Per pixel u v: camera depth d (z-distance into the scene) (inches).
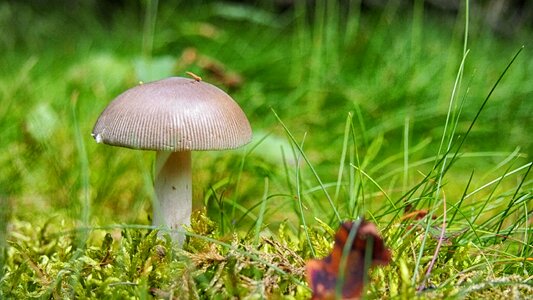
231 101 18.1
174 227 18.7
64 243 19.0
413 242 17.8
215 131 17.6
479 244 18.3
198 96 17.7
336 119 26.8
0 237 18.1
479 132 26.4
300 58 31.4
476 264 17.7
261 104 27.7
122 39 38.2
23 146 24.2
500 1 41.1
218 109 17.8
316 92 28.5
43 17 45.4
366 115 26.7
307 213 21.6
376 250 16.1
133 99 17.6
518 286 16.9
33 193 22.3
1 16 41.8
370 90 28.9
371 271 17.2
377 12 43.4
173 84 17.9
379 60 32.5
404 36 34.8
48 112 25.1
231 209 21.7
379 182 23.5
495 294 16.8
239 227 21.1
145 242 17.9
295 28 40.0
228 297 16.7
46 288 17.5
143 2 40.8
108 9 48.8
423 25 40.0
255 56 33.1
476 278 16.9
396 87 28.5
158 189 18.7
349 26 34.4
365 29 38.1
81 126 25.0
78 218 20.5
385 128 25.7
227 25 40.5
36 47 39.1
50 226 20.5
